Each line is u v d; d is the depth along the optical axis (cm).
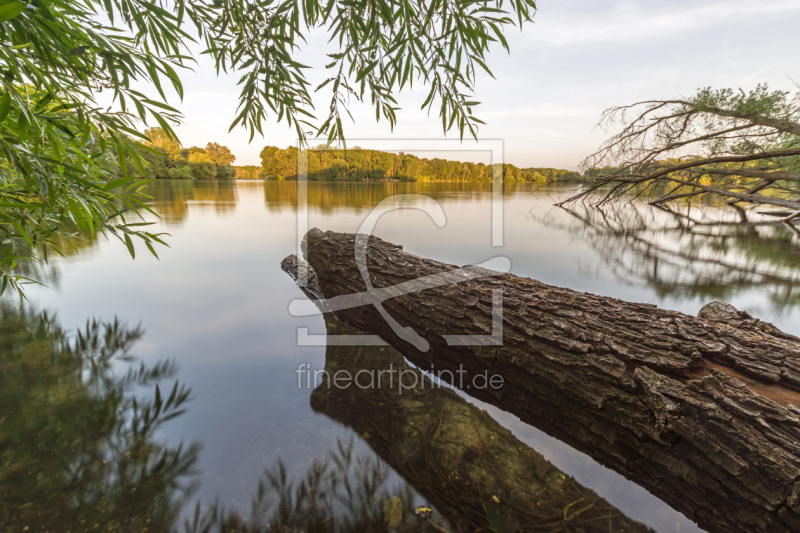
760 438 98
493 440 151
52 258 434
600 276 430
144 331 243
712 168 681
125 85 89
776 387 115
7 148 82
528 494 124
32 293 307
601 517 115
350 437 151
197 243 545
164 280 359
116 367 197
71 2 89
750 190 765
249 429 153
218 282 360
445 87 137
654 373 124
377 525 111
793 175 565
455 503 119
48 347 216
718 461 101
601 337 148
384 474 132
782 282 402
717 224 876
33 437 142
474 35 125
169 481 125
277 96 126
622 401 125
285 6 107
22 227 120
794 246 607
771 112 489
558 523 112
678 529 111
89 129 91
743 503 98
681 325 150
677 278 423
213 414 162
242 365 206
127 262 425
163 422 155
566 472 134
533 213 1041
